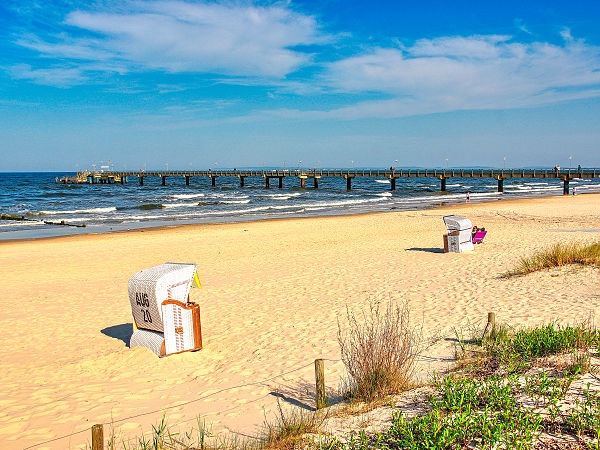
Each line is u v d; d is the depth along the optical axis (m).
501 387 4.92
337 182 110.44
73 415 5.58
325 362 7.00
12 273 15.89
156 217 36.06
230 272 14.93
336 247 19.14
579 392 4.71
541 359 5.80
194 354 7.69
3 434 5.14
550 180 107.00
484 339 6.87
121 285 13.69
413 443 3.87
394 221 28.83
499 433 3.90
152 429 5.10
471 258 14.91
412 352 6.92
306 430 4.65
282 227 27.47
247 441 4.64
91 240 23.80
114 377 6.85
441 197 55.16
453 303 9.80
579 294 9.55
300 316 9.63
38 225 31.47
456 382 5.11
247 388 6.23
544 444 3.83
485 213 31.27
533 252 15.09
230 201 51.66
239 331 8.88
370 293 11.19
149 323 7.83
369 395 5.34
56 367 7.39
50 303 11.83
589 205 36.22
